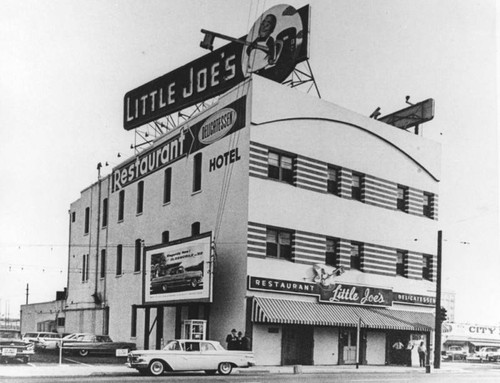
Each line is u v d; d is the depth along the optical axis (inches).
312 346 1306.6
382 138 1536.7
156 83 1846.7
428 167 1643.7
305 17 1443.2
